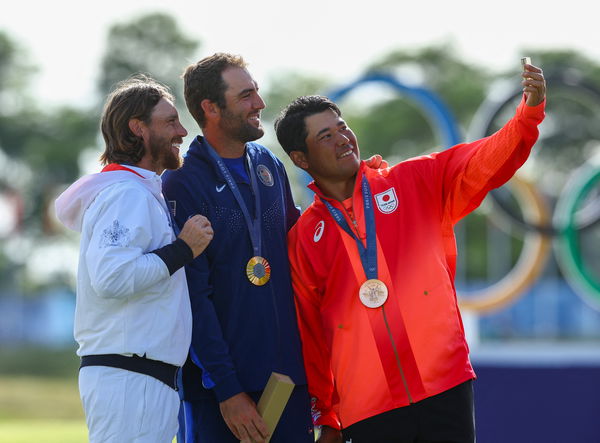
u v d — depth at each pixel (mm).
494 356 23656
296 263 14617
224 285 14359
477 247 103250
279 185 15086
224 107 14414
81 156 133750
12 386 86188
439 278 13781
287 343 14477
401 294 13727
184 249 12836
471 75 121750
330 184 14484
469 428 13578
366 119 117312
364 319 13797
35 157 132625
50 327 115562
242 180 14656
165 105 13688
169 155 13711
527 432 23000
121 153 13570
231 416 13750
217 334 13938
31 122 136750
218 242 14336
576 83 35969
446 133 33062
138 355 12742
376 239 13945
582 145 109438
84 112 136000
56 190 130125
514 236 96375
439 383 13484
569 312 80000
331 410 14961
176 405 13164
